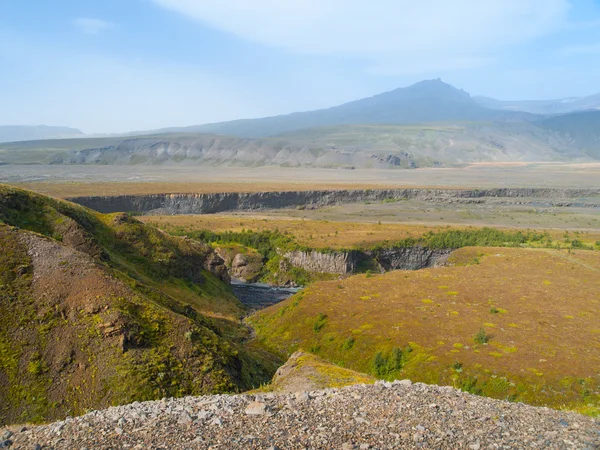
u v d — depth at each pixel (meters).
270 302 115.44
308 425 19.61
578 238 159.25
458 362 57.56
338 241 150.12
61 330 43.94
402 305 78.94
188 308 65.50
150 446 17.86
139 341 44.75
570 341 61.81
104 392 39.47
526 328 66.75
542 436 18.44
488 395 51.56
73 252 54.00
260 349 71.62
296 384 36.03
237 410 21.84
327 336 71.31
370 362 63.22
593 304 77.00
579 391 49.91
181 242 108.06
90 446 18.05
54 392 39.41
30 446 18.47
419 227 178.62
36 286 47.53
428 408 21.20
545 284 88.75
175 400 24.62
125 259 87.19
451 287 88.12
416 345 63.62
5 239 52.12
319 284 94.81
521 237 159.00
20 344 42.03
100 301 46.53
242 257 146.00
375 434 18.47
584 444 17.67
